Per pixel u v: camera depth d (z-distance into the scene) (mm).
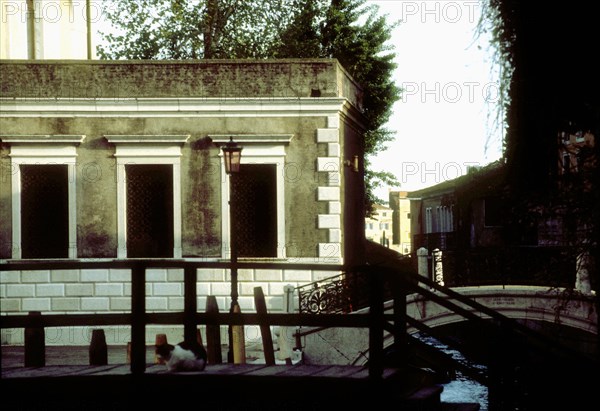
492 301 23609
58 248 25438
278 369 11250
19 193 25266
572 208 12336
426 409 10734
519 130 12047
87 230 25422
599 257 12359
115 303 25234
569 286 14688
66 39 34875
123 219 25406
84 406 10555
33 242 25391
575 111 11680
